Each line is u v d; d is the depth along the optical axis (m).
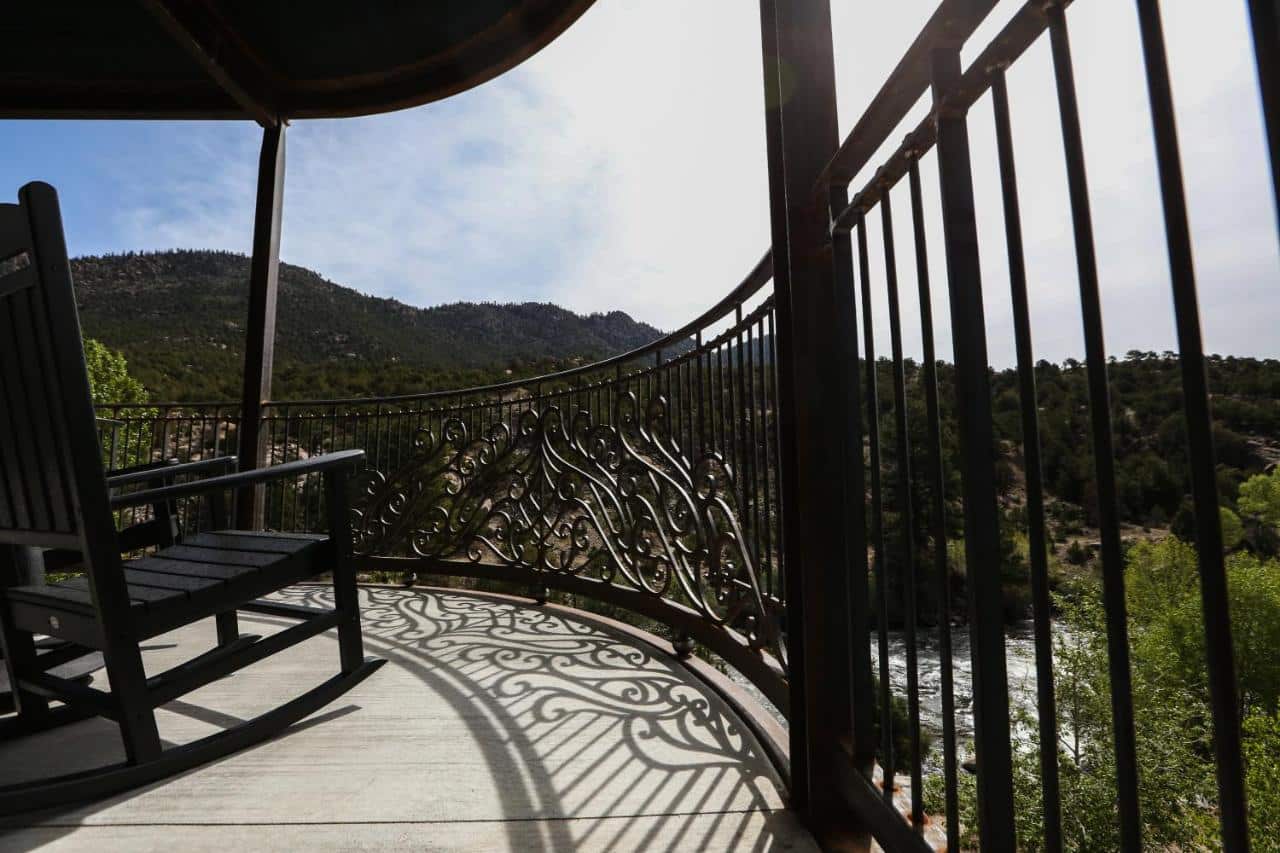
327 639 2.59
